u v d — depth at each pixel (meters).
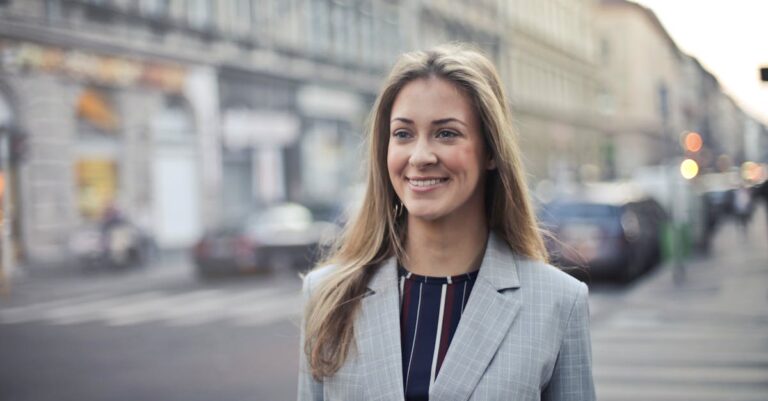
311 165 29.86
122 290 16.66
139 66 22.38
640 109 76.69
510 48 50.34
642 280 15.76
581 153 65.25
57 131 19.97
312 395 2.15
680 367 8.08
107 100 21.59
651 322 11.02
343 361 2.04
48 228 19.72
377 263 2.16
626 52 76.44
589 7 71.00
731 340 9.52
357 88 32.66
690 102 78.62
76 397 7.45
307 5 29.77
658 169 30.62
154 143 23.05
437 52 2.10
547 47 58.09
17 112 19.16
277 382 7.95
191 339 10.60
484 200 2.21
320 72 30.38
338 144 31.45
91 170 21.11
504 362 1.94
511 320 1.98
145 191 22.55
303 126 29.44
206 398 7.30
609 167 62.97
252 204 27.02
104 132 21.53
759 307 11.84
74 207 20.47
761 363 8.20
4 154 18.44
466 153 2.03
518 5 52.38
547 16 58.56
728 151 107.31
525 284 2.03
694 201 20.84
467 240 2.10
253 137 26.94
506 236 2.13
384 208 2.18
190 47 24.30
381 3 34.69
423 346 2.01
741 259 19.17
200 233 24.56
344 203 20.16
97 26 21.08
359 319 2.06
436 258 2.09
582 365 2.00
